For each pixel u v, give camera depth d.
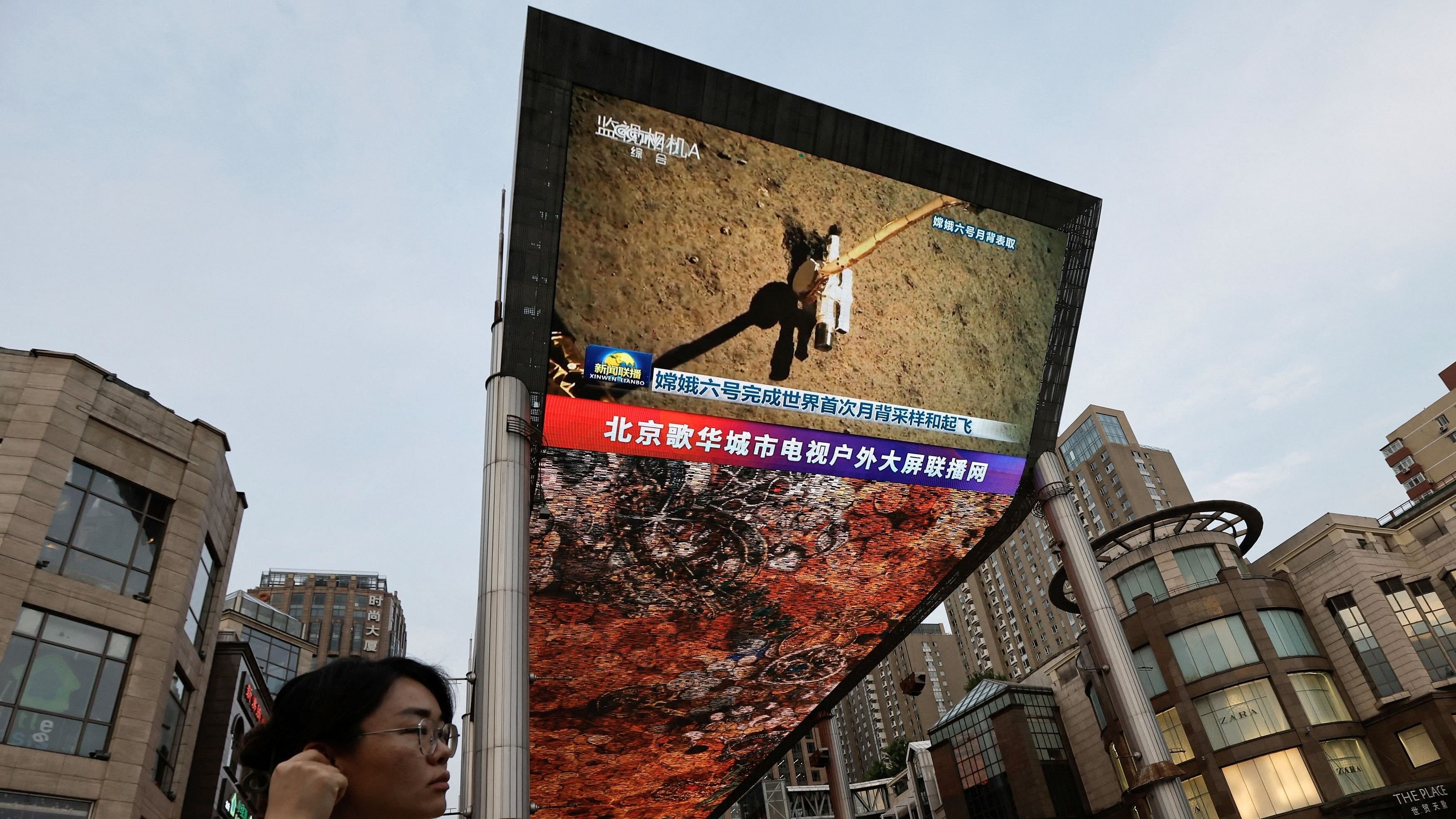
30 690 23.64
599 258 22.88
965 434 27.73
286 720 1.94
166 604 28.00
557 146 22.27
